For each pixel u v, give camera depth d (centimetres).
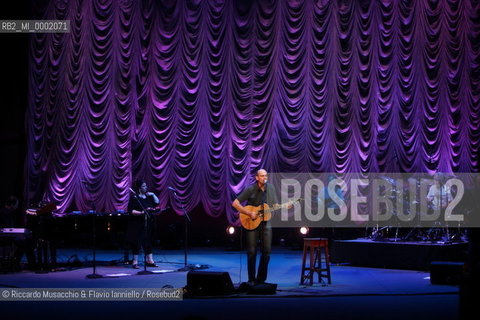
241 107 1208
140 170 1205
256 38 1212
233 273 861
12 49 1257
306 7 1212
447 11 1206
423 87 1205
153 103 1207
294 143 1198
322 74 1205
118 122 1209
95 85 1214
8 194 1256
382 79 1208
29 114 1223
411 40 1208
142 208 890
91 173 1204
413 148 1197
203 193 1202
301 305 626
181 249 1202
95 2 1220
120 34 1220
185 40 1218
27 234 858
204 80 1215
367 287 732
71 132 1209
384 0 1212
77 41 1221
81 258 1046
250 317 570
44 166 1211
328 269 754
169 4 1221
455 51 1202
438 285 749
